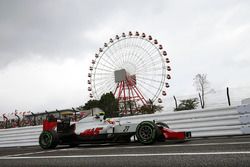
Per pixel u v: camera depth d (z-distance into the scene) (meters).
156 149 4.77
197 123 8.45
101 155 4.52
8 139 12.05
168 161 3.29
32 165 4.05
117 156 4.18
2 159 5.27
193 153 3.77
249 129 7.59
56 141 7.32
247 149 3.73
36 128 11.24
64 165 3.76
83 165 3.60
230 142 5.07
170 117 9.00
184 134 5.94
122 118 10.02
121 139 6.68
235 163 2.79
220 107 8.11
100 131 6.86
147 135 6.02
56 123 7.69
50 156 5.12
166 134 6.09
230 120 7.91
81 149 6.29
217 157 3.23
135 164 3.29
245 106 7.71
